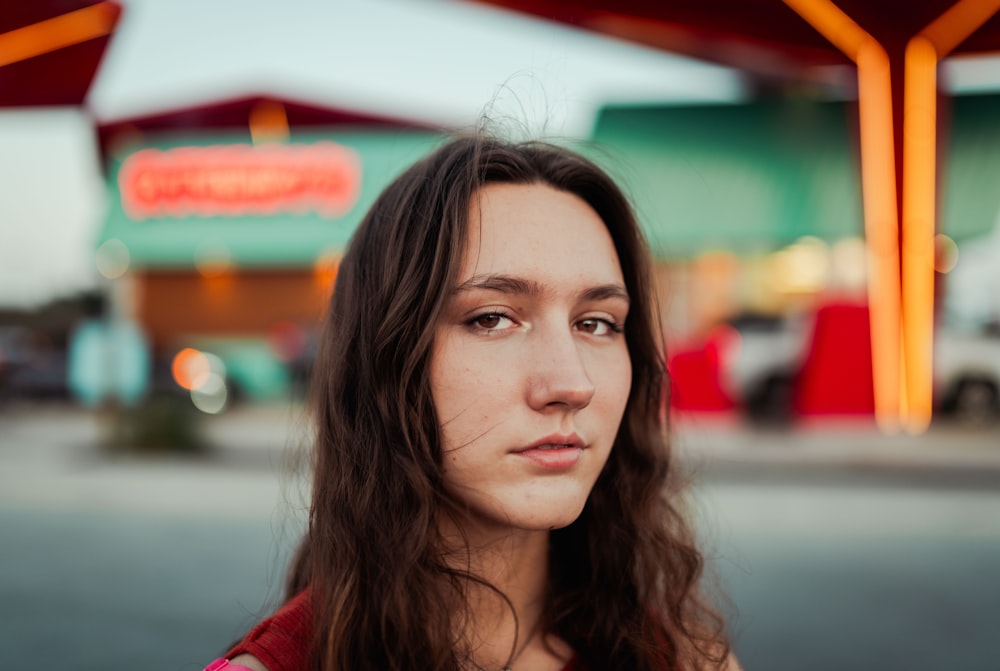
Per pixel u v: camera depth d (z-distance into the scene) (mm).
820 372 9922
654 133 13297
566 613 1032
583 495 862
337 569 927
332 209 14383
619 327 940
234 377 13633
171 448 9688
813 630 3918
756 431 9930
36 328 22562
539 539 1003
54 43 4520
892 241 8062
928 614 4129
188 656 3641
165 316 16281
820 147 12906
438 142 1158
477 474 844
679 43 5309
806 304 13508
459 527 926
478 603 944
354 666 889
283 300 16047
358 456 941
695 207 13062
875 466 8344
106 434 9781
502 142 976
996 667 3506
